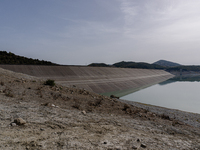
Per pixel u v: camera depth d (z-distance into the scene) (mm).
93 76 94938
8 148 4656
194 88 99562
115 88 85188
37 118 8727
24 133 6195
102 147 6121
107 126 9922
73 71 91250
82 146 5863
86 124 9445
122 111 17766
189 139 11453
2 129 6176
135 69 182875
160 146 7828
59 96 18547
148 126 12797
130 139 7988
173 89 94188
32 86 21766
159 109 29797
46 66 82938
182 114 27719
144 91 84438
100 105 18219
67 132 7289
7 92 14938
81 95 23734
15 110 9516
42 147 5191
